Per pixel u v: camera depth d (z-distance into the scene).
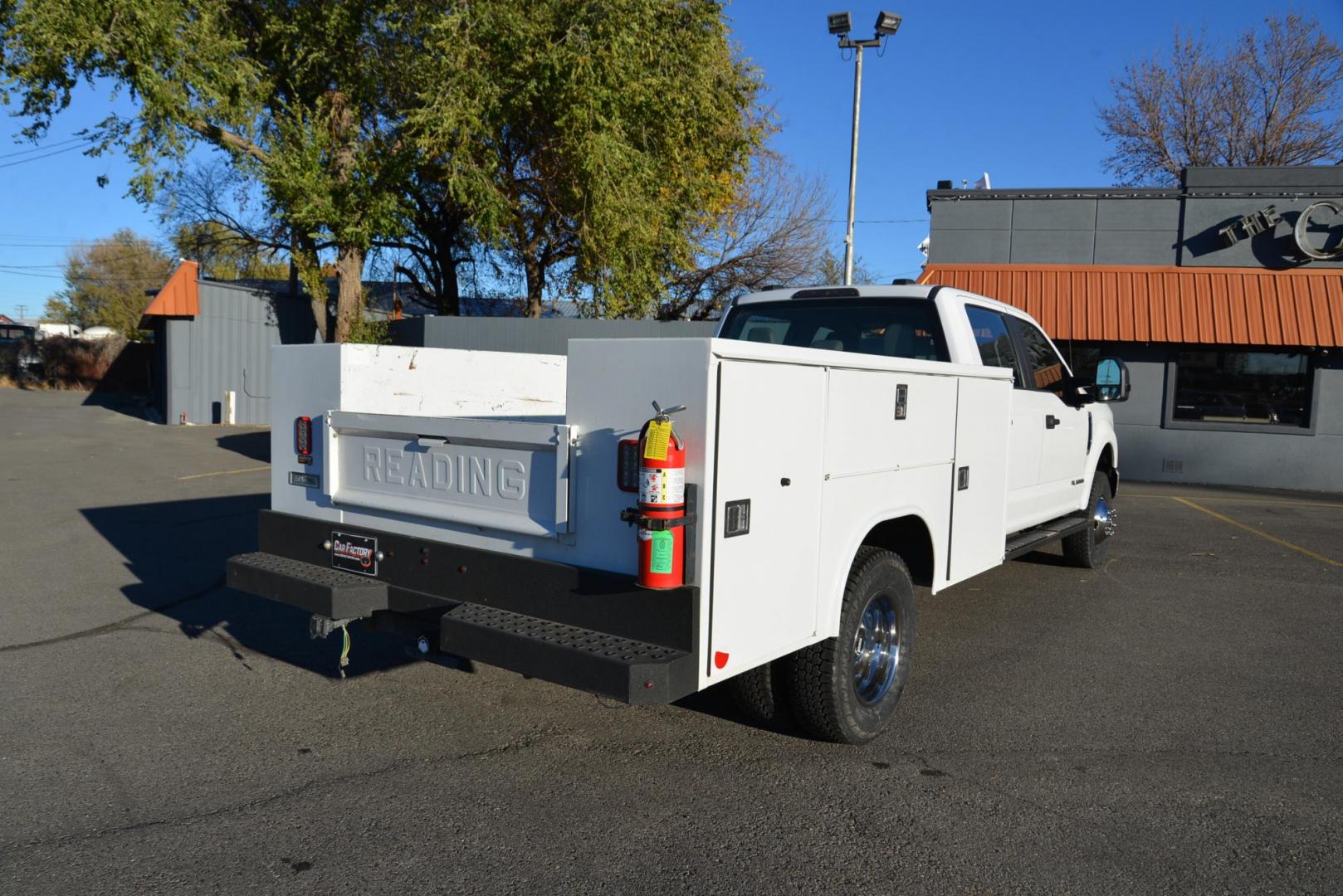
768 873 3.33
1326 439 16.28
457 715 4.80
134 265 64.94
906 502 4.43
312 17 18.84
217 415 25.33
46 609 6.70
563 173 19.06
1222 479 16.80
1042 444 6.52
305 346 4.61
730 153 22.44
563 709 4.89
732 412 3.26
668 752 4.36
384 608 4.13
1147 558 9.38
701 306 29.91
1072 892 3.23
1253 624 6.87
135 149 16.59
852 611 4.18
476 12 17.06
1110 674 5.64
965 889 3.23
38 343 43.00
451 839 3.54
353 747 4.39
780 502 3.54
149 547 8.91
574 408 3.46
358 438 4.34
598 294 20.05
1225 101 34.97
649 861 3.39
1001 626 6.70
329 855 3.40
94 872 3.26
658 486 3.10
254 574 4.41
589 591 3.40
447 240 24.48
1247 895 3.22
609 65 17.22
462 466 3.87
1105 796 3.97
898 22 18.91
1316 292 15.88
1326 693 5.36
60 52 15.44
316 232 19.08
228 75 17.19
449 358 5.13
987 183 18.67
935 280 17.33
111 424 24.34
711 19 19.36
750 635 3.45
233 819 3.67
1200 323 16.09
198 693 5.07
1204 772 4.23
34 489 12.70
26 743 4.38
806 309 6.18
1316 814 3.84
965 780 4.12
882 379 4.16
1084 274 16.86
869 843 3.54
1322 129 34.12
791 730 4.53
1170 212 16.86
